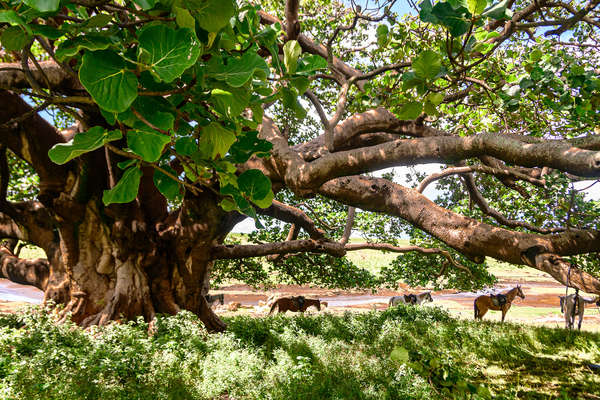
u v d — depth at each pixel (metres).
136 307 8.48
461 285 13.53
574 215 6.45
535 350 9.87
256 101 1.58
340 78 5.38
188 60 0.93
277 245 10.09
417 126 7.72
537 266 4.54
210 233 8.68
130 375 5.72
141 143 1.09
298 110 1.76
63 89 5.27
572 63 3.59
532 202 9.50
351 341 9.95
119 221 8.25
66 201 8.02
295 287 35.38
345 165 4.32
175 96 1.32
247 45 1.56
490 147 3.48
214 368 6.07
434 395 4.78
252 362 6.54
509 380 7.28
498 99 4.26
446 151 3.76
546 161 3.11
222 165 1.57
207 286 12.86
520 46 6.15
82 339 6.95
